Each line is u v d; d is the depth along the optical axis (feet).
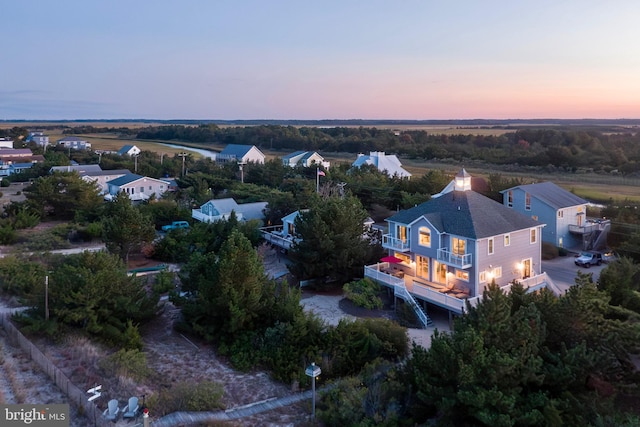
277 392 70.59
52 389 63.77
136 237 137.49
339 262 114.42
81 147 538.06
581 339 61.46
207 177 275.59
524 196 158.71
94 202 205.05
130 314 89.04
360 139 550.77
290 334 80.12
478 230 101.76
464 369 51.93
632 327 65.16
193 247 147.74
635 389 57.98
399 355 79.87
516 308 69.10
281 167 298.35
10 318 86.84
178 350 85.25
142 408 57.77
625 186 257.75
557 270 131.13
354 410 56.59
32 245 150.30
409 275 115.85
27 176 325.62
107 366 69.62
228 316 86.28
